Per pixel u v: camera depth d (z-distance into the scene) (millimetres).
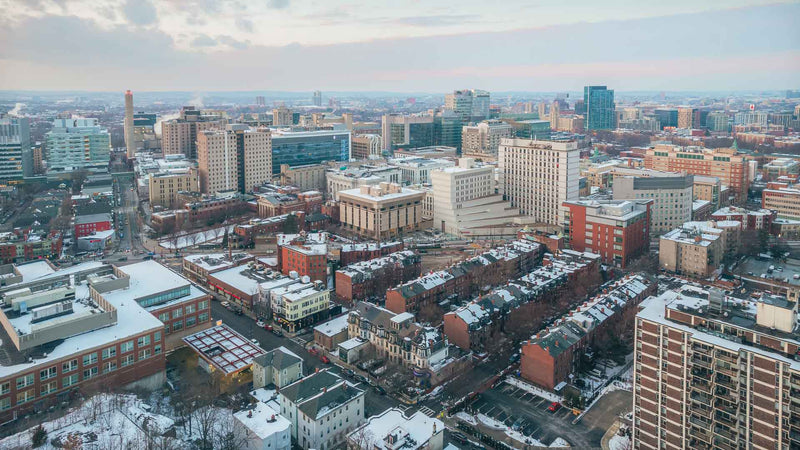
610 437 191875
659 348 165875
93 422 179625
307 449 189500
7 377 186125
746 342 151250
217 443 176750
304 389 197750
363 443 171875
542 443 189250
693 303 170375
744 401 150250
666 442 168125
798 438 141000
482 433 194000
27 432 172625
